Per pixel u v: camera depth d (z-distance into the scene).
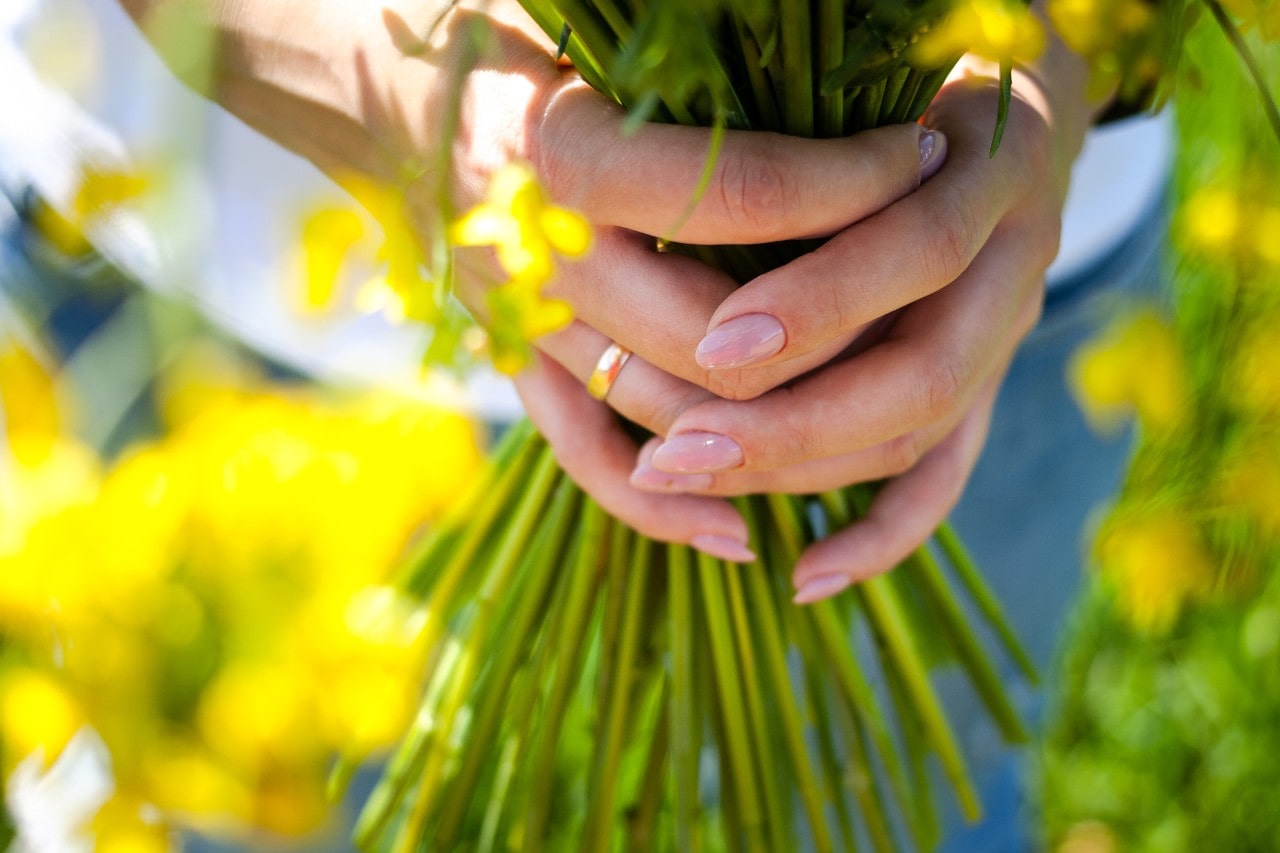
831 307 0.42
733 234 0.42
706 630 0.49
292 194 0.51
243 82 0.47
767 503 0.49
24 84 0.49
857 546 0.48
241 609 0.37
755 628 0.49
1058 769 0.78
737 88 0.42
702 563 0.48
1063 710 0.79
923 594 0.52
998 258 0.45
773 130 0.42
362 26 0.45
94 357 0.38
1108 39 0.40
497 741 0.51
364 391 0.45
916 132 0.42
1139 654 0.79
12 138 0.48
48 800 0.42
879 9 0.39
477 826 0.56
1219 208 0.52
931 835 0.52
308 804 0.38
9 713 0.37
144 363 0.36
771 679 0.49
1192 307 0.59
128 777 0.37
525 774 0.50
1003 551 0.60
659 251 0.44
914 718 0.51
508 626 0.50
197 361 0.35
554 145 0.42
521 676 0.50
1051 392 0.58
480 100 0.43
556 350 0.45
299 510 0.37
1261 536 0.56
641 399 0.45
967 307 0.45
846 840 0.52
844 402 0.44
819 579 0.48
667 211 0.41
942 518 0.49
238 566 0.37
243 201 0.52
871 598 0.50
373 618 0.45
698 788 0.48
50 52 0.35
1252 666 0.74
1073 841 0.76
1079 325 0.57
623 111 0.42
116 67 0.42
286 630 0.37
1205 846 0.73
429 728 0.49
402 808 0.51
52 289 0.48
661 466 0.44
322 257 0.38
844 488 0.50
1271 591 0.72
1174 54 0.42
